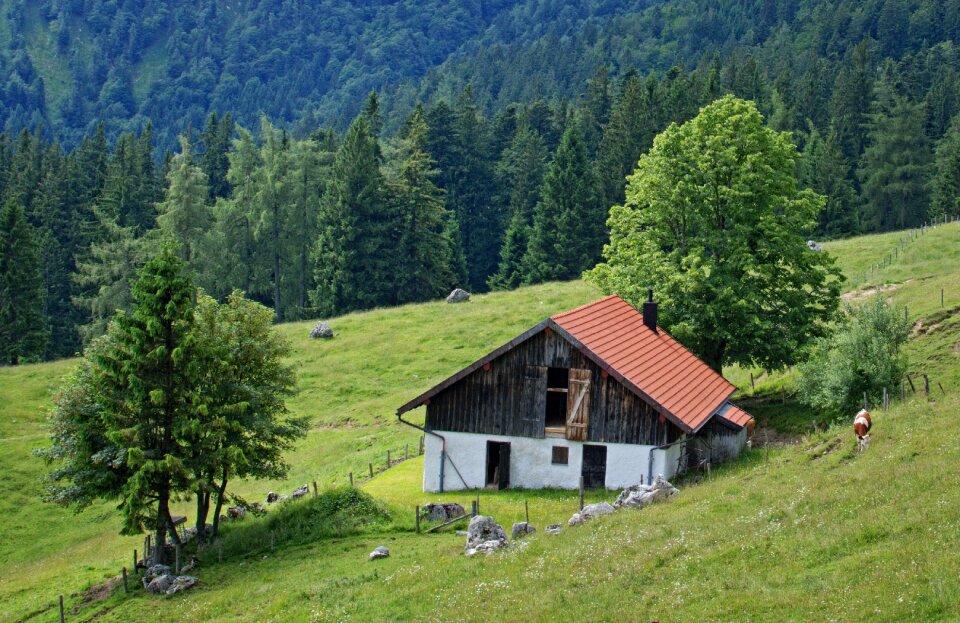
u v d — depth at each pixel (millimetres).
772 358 48406
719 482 31062
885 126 123438
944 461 24125
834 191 111438
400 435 54000
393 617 24344
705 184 50469
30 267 85750
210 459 35594
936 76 168125
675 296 48844
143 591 33188
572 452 39312
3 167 130000
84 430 35469
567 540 27734
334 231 100938
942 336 48594
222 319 39188
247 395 38000
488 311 77875
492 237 127125
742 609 20016
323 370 68000
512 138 141500
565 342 39250
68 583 36719
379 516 35656
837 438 30344
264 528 36500
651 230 52562
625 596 22266
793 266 49719
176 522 39188
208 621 28062
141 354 35438
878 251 78375
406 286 102500
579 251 104562
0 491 51531
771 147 50938
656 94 125438
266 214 102875
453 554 29516
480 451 40312
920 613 17500
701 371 44656
